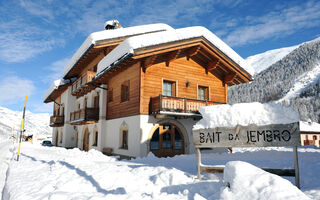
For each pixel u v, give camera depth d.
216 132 4.48
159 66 12.89
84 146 19.78
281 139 3.85
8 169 8.70
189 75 14.05
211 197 3.31
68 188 5.00
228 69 15.02
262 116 4.09
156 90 12.53
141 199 3.81
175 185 4.39
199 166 4.72
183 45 12.23
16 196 4.64
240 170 3.22
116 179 5.53
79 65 19.83
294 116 3.79
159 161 9.45
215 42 13.25
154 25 16.73
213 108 4.65
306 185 4.18
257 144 4.04
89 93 18.41
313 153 9.23
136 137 11.77
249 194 2.85
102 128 15.65
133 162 9.36
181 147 13.16
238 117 4.29
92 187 5.11
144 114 11.84
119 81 14.41
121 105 13.84
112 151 14.30
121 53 11.56
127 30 15.55
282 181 2.87
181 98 12.22
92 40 14.27
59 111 27.36
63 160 9.02
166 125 12.86
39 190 5.02
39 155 13.72
